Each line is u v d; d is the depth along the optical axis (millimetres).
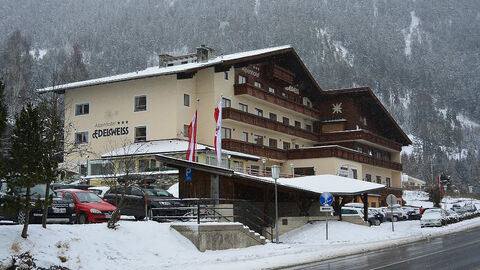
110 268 16141
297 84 66062
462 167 173500
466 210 66750
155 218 25188
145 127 49000
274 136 59812
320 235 30391
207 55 52719
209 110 49938
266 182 28875
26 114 15594
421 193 98438
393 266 16984
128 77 48688
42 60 110500
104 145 50562
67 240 16641
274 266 17281
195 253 20109
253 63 54344
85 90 52562
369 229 33938
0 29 182500
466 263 17219
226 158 48844
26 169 15195
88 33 175375
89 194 24719
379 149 74375
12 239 15078
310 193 33031
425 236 31797
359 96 67500
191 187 27812
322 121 68562
